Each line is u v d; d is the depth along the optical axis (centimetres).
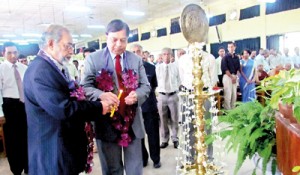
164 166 324
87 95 171
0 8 1093
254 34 1007
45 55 144
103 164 188
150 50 1634
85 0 1024
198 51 118
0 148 397
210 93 120
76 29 1856
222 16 1144
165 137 393
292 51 893
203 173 122
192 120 125
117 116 179
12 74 310
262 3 970
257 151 163
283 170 129
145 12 1304
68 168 143
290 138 118
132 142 188
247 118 170
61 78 142
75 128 148
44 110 140
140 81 196
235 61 601
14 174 312
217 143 167
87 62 184
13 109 305
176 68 378
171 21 1415
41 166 142
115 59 183
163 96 384
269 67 753
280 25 913
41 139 142
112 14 1334
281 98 136
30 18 1366
